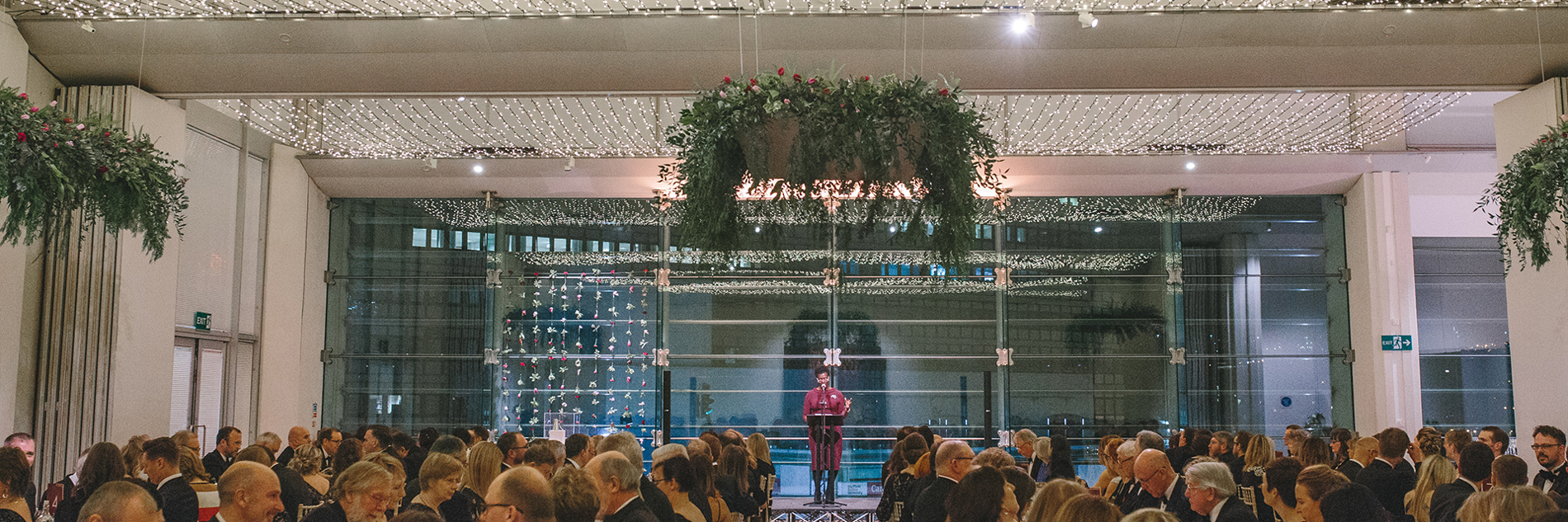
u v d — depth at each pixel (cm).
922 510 510
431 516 316
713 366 1497
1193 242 1482
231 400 1270
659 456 528
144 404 997
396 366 1477
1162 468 534
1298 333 1459
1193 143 1337
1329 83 946
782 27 895
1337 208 1447
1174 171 1364
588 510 364
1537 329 960
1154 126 1290
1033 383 1483
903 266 1505
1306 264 1464
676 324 1502
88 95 957
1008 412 1478
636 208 1505
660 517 494
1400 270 1349
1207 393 1459
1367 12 880
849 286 1505
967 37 898
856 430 1479
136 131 958
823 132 500
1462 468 543
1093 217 1495
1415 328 1341
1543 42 895
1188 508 502
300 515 529
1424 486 546
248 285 1311
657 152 1338
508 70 944
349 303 1482
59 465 930
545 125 1323
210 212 1228
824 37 900
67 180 581
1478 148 1338
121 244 966
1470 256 1448
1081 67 927
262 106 1258
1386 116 1248
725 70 929
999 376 1484
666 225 1509
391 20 909
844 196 525
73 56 931
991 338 1490
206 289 1219
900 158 511
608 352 1498
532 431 1481
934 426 1480
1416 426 1334
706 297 1506
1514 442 1427
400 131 1321
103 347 948
